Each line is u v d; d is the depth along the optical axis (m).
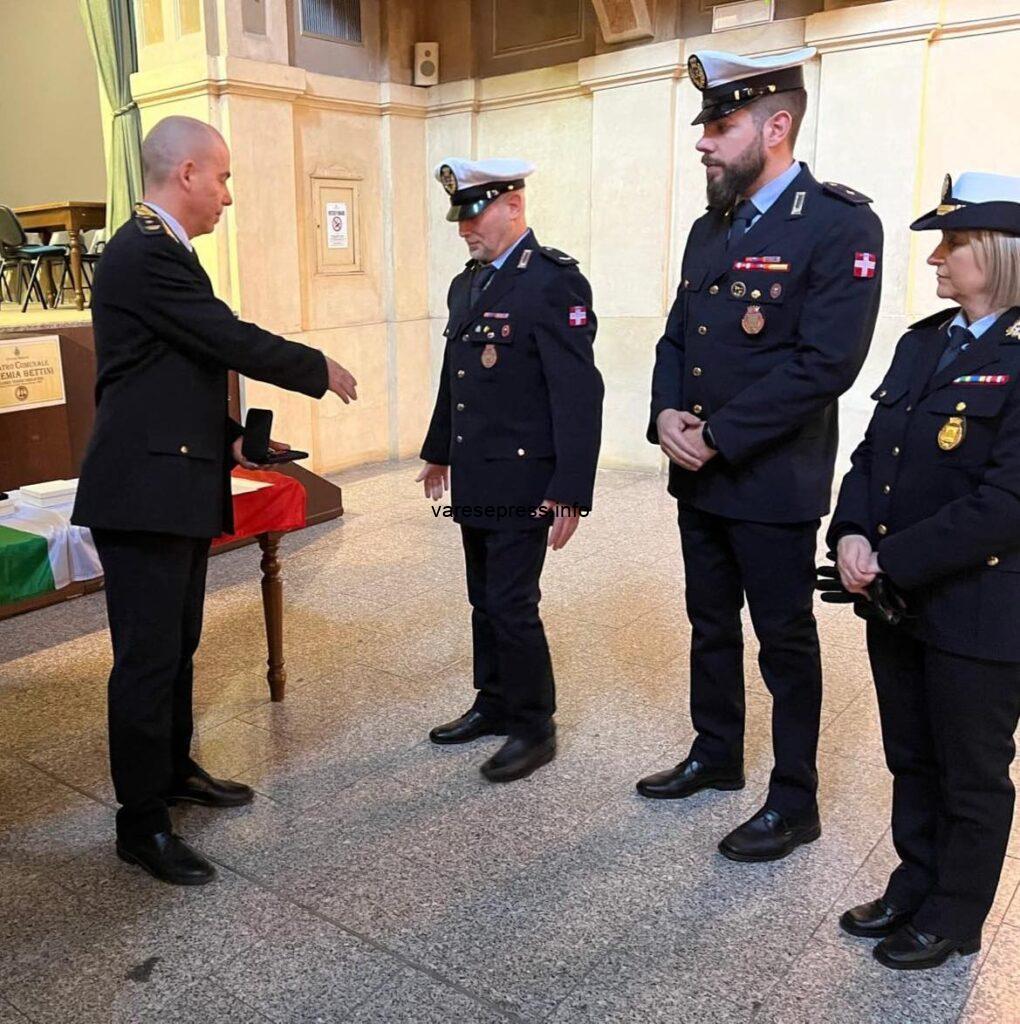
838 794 2.43
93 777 2.55
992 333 1.58
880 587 1.65
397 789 2.47
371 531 4.89
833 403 2.10
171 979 1.79
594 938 1.90
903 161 4.84
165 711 2.06
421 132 6.51
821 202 1.94
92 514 1.92
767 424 1.92
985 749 1.64
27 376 4.16
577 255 6.23
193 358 1.99
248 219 5.38
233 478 2.91
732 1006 1.72
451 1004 1.73
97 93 8.16
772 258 1.96
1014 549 1.56
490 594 2.46
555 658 3.30
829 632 3.53
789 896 2.03
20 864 2.16
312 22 5.82
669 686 3.07
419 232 6.60
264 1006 1.72
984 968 1.80
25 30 8.60
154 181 2.00
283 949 1.87
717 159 1.99
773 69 1.93
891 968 1.80
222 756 2.65
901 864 1.97
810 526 2.05
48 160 8.81
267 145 5.42
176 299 1.91
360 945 1.88
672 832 2.27
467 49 6.35
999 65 4.57
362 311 6.36
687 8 5.51
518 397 2.36
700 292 2.10
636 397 6.03
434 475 2.83
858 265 1.88
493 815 2.35
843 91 4.95
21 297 7.11
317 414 6.09
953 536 1.53
